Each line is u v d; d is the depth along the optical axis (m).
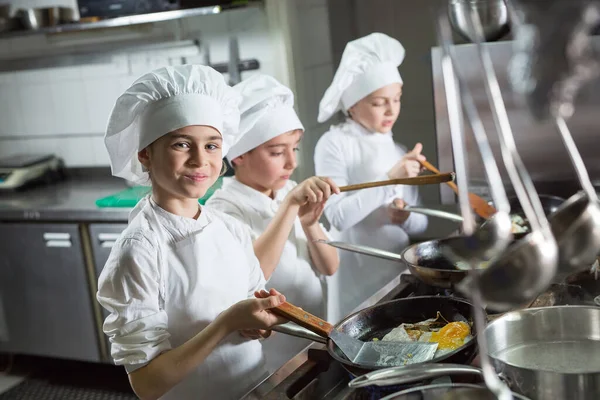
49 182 3.46
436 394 0.90
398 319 1.26
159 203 1.34
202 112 1.29
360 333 1.23
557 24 0.94
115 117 1.32
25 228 2.97
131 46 3.26
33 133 3.61
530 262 0.92
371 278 2.31
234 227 1.48
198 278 1.32
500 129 0.86
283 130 1.71
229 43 3.02
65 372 3.16
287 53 2.88
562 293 1.27
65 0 3.36
